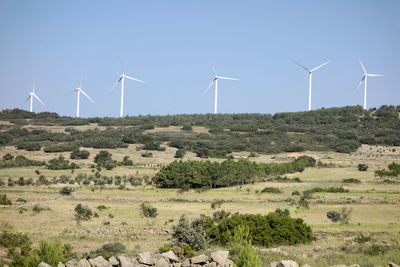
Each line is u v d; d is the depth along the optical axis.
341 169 175.75
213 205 89.56
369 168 178.25
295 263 22.89
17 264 26.77
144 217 76.25
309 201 101.19
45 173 157.38
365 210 85.81
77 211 76.50
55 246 27.14
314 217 75.06
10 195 110.38
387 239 47.03
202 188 132.00
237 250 24.66
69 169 168.88
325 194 113.19
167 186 139.75
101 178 148.12
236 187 137.00
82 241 48.25
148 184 144.62
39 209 80.94
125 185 139.62
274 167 163.75
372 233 52.69
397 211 84.25
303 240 46.25
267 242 44.78
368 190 120.50
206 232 44.38
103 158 185.75
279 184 141.25
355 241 45.94
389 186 129.88
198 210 86.56
